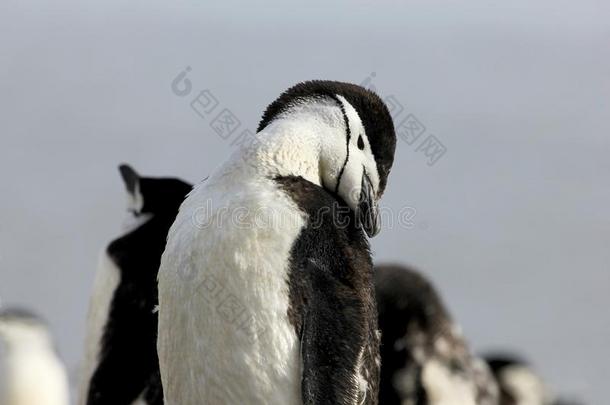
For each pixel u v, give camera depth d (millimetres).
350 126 6477
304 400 5828
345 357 5891
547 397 11430
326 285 5961
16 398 9078
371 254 6523
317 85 6613
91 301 9578
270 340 5863
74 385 11109
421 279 9828
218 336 5910
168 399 6207
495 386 10242
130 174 9750
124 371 9375
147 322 9367
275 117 6520
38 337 9359
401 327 9617
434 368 9602
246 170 6152
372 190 6594
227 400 5953
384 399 9500
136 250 9430
